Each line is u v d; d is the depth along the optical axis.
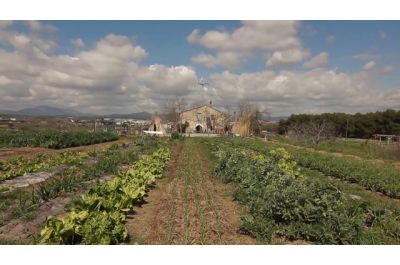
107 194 9.58
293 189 8.38
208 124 89.56
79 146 35.56
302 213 7.77
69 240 6.75
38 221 8.12
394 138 60.28
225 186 14.42
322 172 19.06
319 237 7.33
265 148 30.69
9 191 11.02
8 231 7.32
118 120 97.00
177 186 13.68
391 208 10.39
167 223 8.55
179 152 31.58
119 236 7.12
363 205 8.91
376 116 75.88
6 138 30.73
